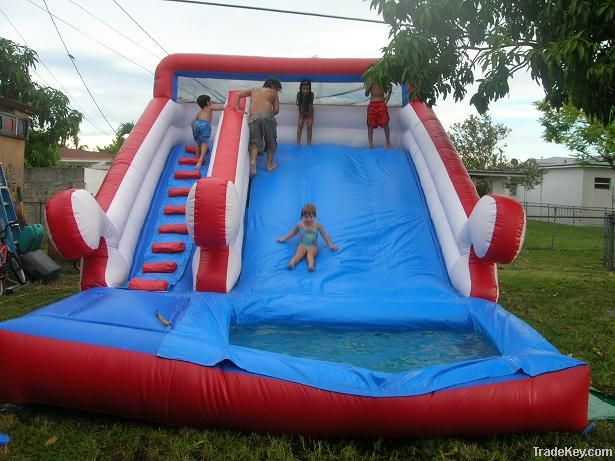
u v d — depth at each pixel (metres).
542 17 6.18
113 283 6.20
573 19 5.71
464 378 3.71
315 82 9.30
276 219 7.39
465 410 3.60
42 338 4.04
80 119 17.34
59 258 10.87
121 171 7.21
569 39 5.55
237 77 9.22
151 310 4.77
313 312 5.57
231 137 7.59
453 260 6.43
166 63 9.13
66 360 3.93
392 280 6.46
